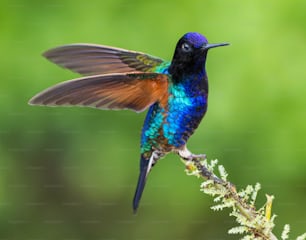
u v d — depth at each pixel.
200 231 13.08
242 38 12.17
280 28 12.17
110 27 12.59
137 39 12.54
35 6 12.65
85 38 12.56
